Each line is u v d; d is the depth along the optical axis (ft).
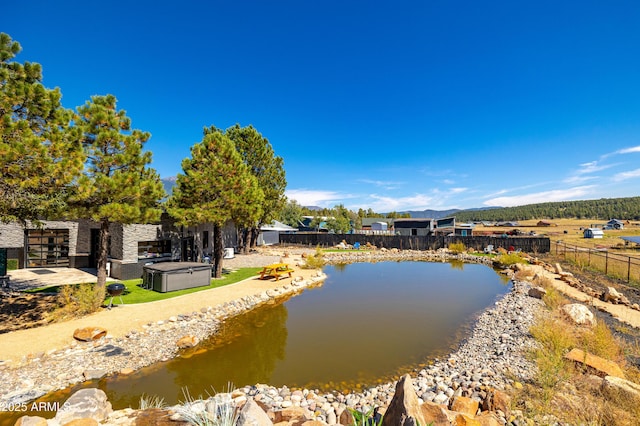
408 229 181.88
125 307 42.88
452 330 41.88
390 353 34.22
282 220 197.98
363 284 74.59
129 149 41.60
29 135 28.50
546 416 19.07
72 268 66.44
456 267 104.73
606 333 30.19
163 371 29.12
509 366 28.40
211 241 86.43
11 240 64.08
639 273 72.69
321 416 21.88
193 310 44.42
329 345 36.40
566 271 81.51
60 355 29.22
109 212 37.68
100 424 15.93
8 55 30.60
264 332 40.45
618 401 19.35
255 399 23.76
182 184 57.41
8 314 37.35
